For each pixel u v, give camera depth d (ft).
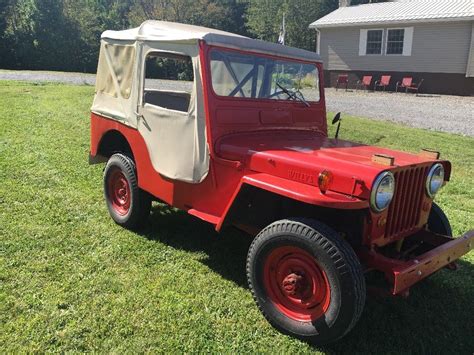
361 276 9.14
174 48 12.32
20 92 46.52
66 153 23.94
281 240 9.82
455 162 26.30
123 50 14.28
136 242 14.17
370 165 9.90
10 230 14.40
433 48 68.23
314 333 9.62
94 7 132.05
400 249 11.78
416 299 11.95
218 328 10.22
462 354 9.89
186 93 14.69
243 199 11.20
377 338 10.28
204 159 11.93
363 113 44.55
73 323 10.03
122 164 14.76
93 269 12.39
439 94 68.59
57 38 107.45
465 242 11.16
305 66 14.10
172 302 11.06
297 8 126.52
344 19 77.10
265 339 9.98
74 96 45.47
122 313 10.50
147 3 143.23
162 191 13.42
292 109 13.69
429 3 75.66
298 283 9.80
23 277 11.73
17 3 106.93
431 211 12.81
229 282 12.15
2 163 21.39
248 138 12.25
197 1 135.54
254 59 12.58
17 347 9.21
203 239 14.71
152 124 13.25
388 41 72.28
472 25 64.18
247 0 154.71
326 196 9.43
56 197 17.57
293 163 10.27
